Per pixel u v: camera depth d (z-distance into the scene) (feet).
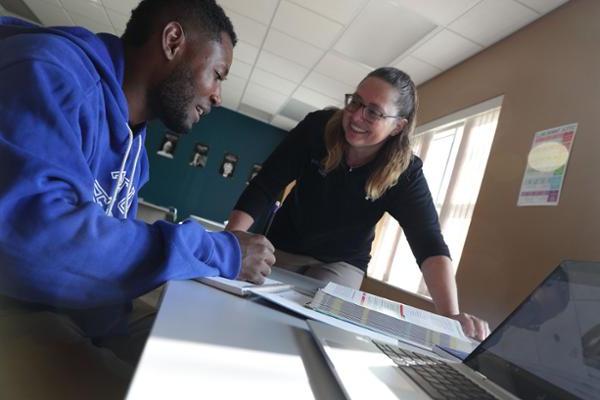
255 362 1.22
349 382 1.16
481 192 8.25
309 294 2.94
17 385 1.57
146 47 2.56
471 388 1.48
